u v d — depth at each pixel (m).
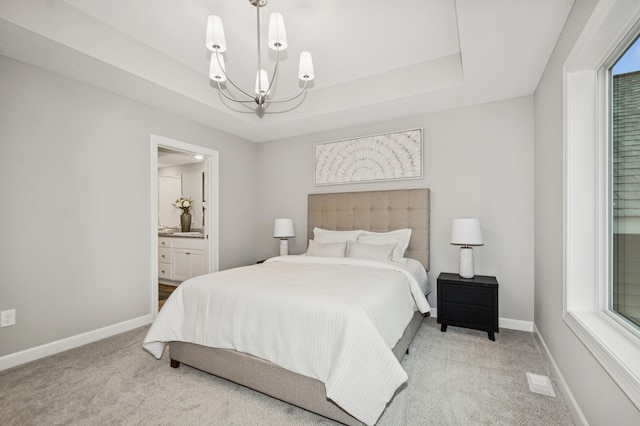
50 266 2.39
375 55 2.73
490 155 3.05
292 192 4.34
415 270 2.85
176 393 1.83
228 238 4.15
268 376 1.71
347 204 3.74
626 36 1.36
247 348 1.76
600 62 1.59
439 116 3.30
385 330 1.70
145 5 2.07
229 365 1.86
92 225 2.66
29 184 2.28
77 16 2.10
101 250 2.72
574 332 1.57
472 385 1.91
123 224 2.88
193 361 2.03
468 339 2.64
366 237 3.34
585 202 1.67
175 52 2.67
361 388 1.41
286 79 3.19
